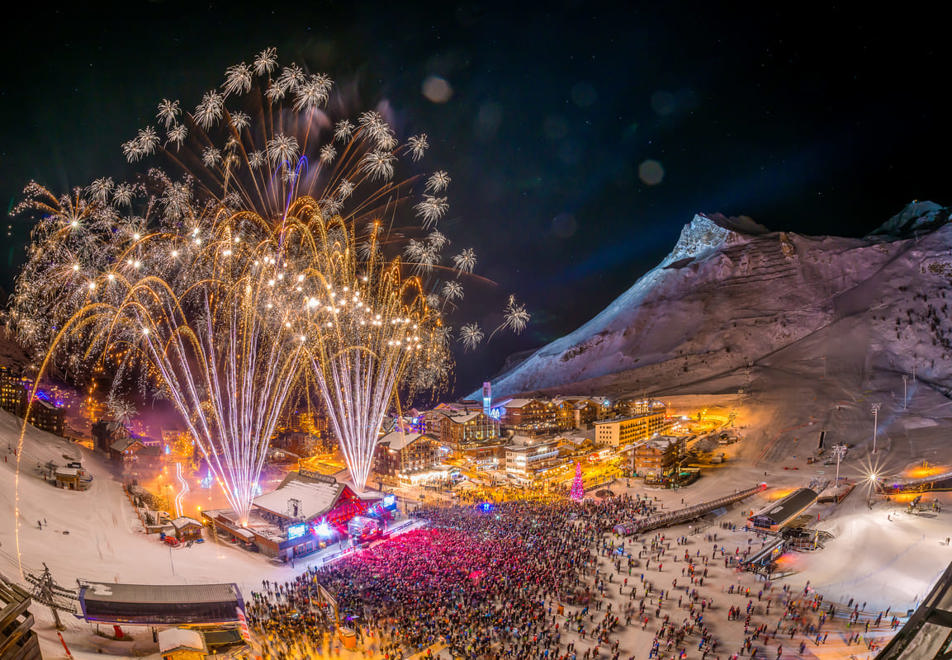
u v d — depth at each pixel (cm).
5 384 11981
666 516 9462
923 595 6469
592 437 14425
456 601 6306
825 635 6025
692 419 16162
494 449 13262
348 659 5172
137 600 4953
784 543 8519
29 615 3519
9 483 7656
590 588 7012
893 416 14562
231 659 4719
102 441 12006
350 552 7938
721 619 6412
